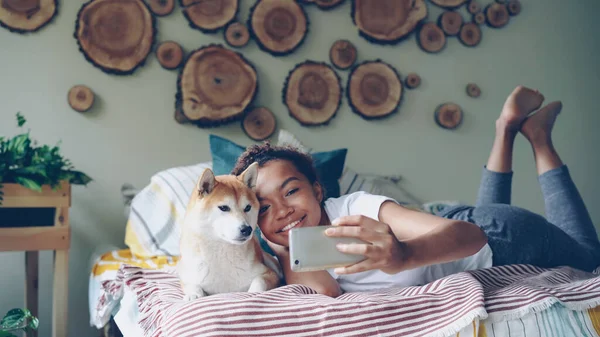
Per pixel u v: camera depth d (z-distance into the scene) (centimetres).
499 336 84
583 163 303
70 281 223
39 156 182
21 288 216
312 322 83
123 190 228
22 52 220
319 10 264
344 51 265
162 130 238
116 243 230
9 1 219
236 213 101
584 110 304
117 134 232
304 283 112
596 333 89
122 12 233
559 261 136
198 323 83
